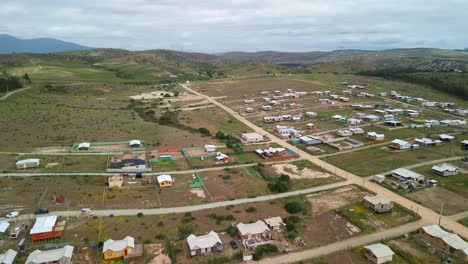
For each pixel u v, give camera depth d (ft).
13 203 217.97
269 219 201.16
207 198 236.84
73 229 191.93
